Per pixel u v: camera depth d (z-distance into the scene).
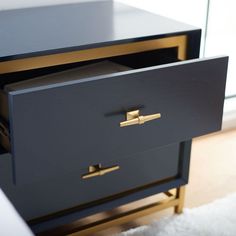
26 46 0.85
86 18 1.09
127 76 0.82
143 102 0.86
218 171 1.50
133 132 0.88
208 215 1.25
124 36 0.93
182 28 1.00
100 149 0.86
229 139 1.73
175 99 0.90
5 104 0.83
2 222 0.36
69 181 0.98
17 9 1.18
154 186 1.12
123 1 1.39
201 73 0.91
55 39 0.90
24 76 1.08
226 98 1.83
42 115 0.76
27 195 0.94
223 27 1.71
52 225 0.98
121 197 1.07
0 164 0.88
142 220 1.24
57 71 1.10
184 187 1.22
